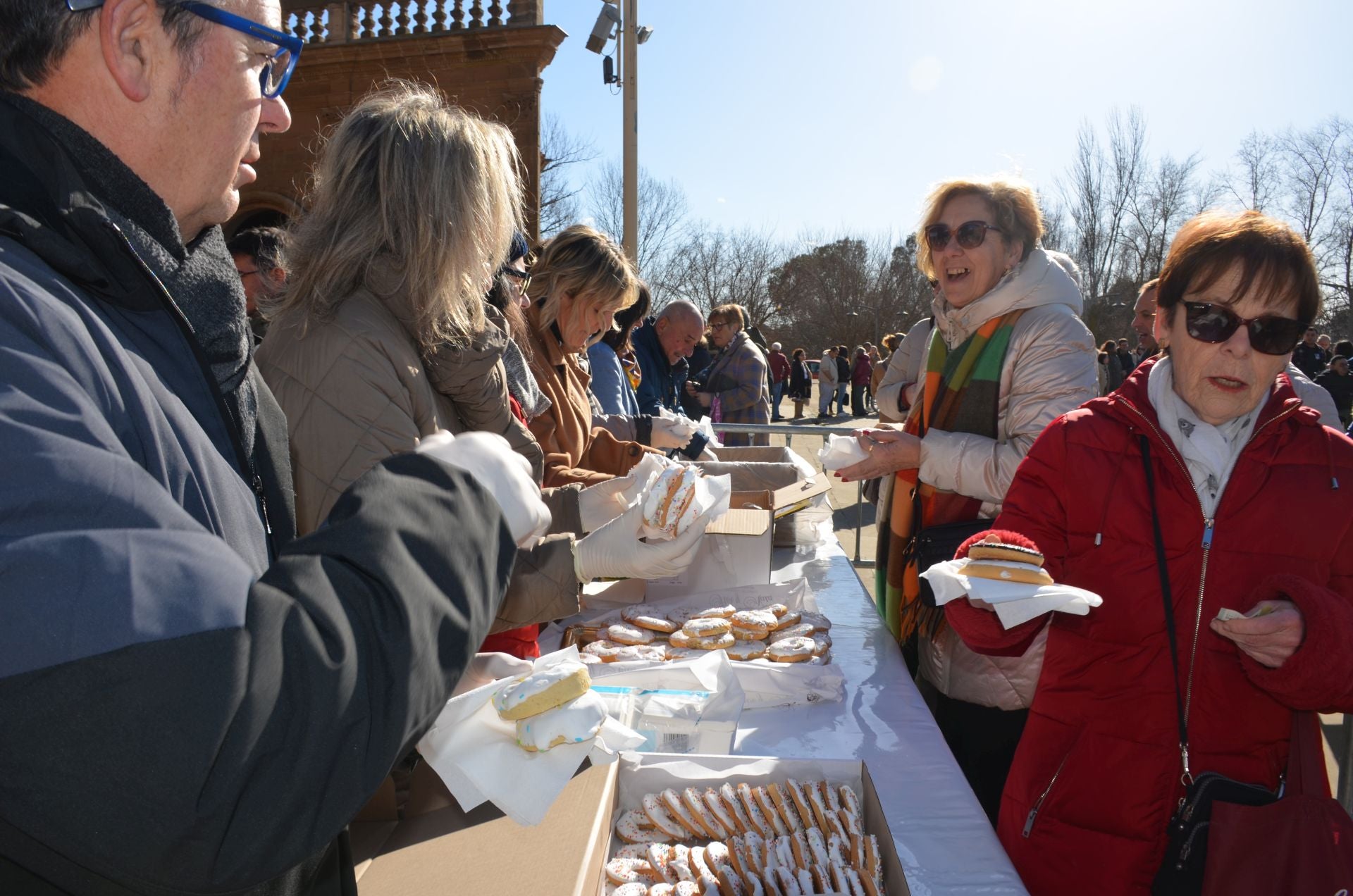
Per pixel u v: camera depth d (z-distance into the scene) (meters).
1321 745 1.33
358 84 9.77
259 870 0.46
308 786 0.46
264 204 10.07
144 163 0.60
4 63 0.55
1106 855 1.40
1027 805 1.48
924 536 2.10
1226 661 1.37
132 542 0.43
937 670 2.03
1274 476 1.37
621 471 2.42
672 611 1.81
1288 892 1.21
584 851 0.86
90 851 0.43
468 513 0.58
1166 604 1.39
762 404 6.06
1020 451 2.02
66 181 0.54
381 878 0.84
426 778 0.99
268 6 0.65
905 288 39.97
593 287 2.17
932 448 2.07
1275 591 1.28
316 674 0.46
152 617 0.42
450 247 1.19
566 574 1.18
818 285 41.16
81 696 0.40
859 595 2.19
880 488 2.80
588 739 0.80
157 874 0.44
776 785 1.08
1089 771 1.43
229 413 0.65
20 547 0.40
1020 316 2.12
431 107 1.26
